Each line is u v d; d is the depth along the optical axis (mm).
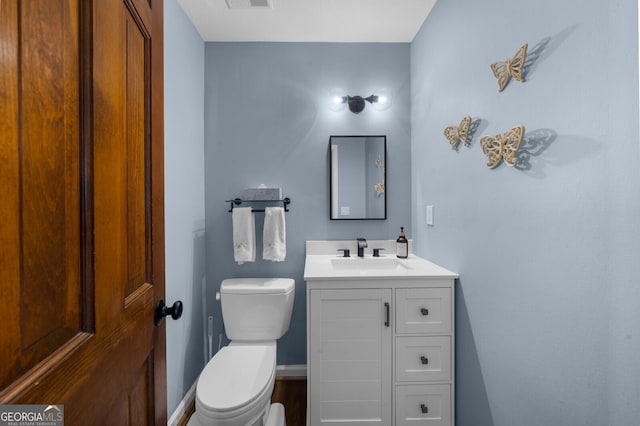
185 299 1770
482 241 1246
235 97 2084
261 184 2096
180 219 1711
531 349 979
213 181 2084
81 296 484
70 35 460
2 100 345
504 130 1097
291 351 2107
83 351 475
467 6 1354
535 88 943
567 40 826
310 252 2084
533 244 964
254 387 1260
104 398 535
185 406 1744
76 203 475
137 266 691
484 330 1234
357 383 1442
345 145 2104
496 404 1159
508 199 1081
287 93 2094
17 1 365
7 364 348
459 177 1437
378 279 1433
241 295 1812
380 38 2062
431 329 1441
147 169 744
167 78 1564
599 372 754
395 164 2125
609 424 730
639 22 641
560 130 854
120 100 597
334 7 1736
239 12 1774
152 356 757
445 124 1588
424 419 1449
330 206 2109
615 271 713
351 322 1441
